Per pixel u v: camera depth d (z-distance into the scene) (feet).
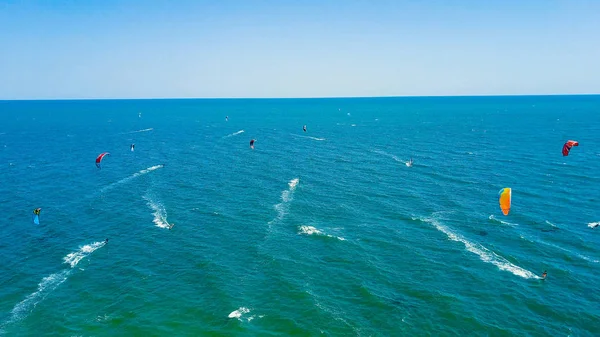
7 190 216.13
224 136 433.48
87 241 150.20
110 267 130.72
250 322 102.12
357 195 203.51
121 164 281.95
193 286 119.24
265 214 176.04
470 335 97.30
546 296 111.96
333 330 99.14
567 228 155.43
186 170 261.44
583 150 310.86
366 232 155.84
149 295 114.62
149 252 140.97
